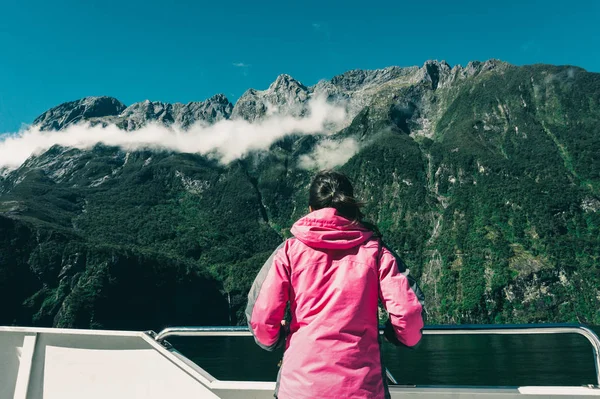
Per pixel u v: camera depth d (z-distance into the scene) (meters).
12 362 3.47
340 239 2.34
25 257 155.38
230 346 96.44
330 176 2.59
